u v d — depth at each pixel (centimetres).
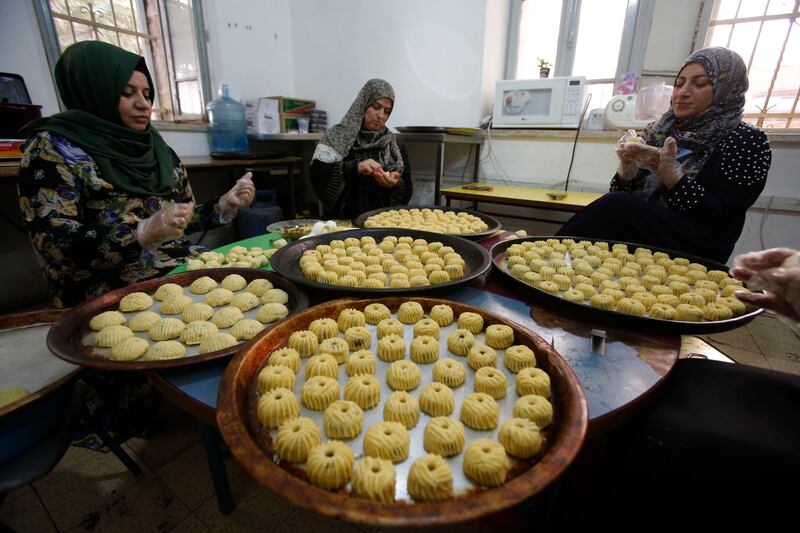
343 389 87
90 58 151
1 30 252
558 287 133
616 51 326
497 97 337
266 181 390
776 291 86
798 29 269
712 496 80
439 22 354
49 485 151
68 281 154
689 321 104
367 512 46
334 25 411
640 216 175
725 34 293
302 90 459
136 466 156
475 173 378
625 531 90
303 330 101
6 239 270
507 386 86
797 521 73
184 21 364
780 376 98
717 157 176
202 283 130
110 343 97
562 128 327
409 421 77
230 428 58
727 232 173
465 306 109
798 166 258
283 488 49
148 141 177
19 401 87
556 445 58
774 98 287
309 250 159
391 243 171
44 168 141
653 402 93
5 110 216
